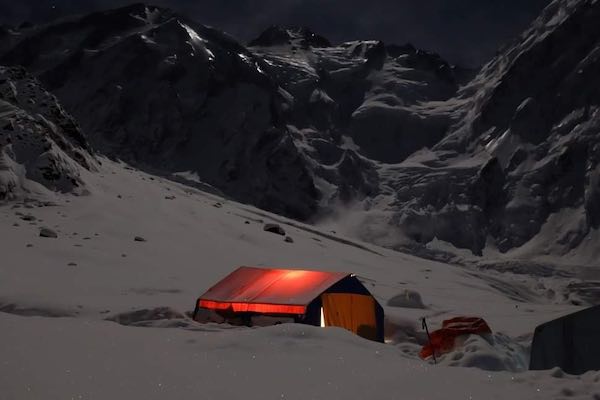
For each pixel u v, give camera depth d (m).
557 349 9.82
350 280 14.55
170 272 21.70
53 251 22.17
